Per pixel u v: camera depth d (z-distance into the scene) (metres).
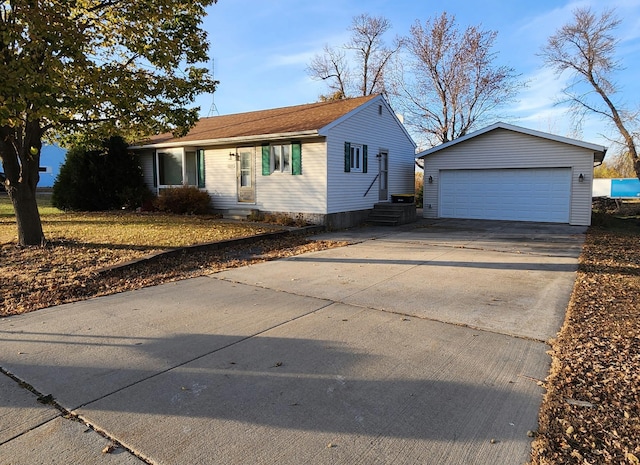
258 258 8.59
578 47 26.09
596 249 9.71
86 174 17.34
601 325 4.57
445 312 5.09
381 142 16.75
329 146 13.55
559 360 3.71
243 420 2.82
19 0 6.25
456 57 27.83
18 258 7.44
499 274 7.17
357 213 15.27
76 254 7.83
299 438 2.62
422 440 2.60
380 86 34.03
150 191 18.19
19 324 4.60
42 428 2.71
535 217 15.80
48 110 6.49
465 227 14.36
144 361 3.71
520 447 2.52
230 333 4.39
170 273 7.09
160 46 8.42
